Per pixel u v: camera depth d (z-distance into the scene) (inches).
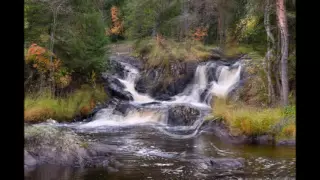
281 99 612.1
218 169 309.7
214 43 1133.1
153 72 932.6
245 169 309.7
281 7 582.2
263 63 718.5
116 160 339.3
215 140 479.5
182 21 1071.0
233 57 935.0
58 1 729.0
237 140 459.8
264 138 447.8
